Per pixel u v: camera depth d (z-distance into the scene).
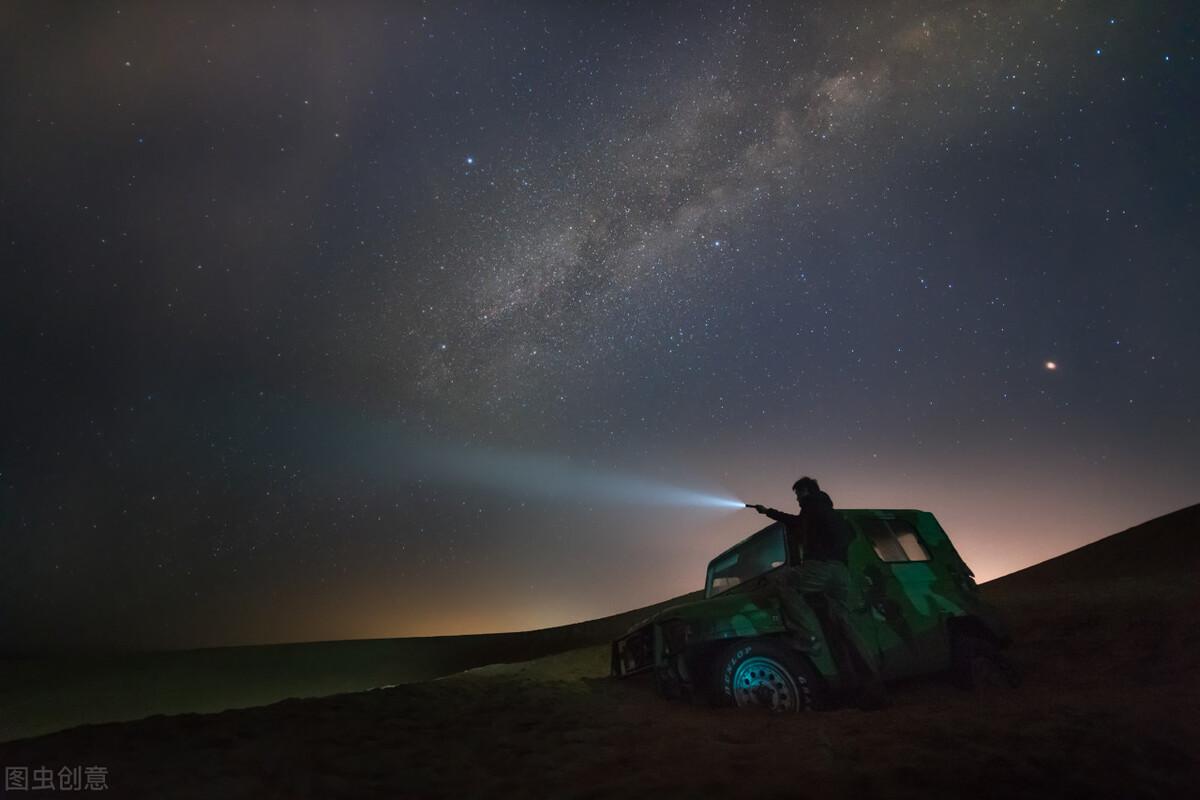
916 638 5.72
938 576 6.23
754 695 5.23
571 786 3.29
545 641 21.61
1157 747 3.43
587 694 6.63
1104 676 6.00
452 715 5.46
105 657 18.22
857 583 5.71
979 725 3.97
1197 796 2.87
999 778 3.01
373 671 16.78
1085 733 3.65
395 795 3.24
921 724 4.14
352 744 4.25
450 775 3.60
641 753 3.87
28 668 16.42
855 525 6.07
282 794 3.17
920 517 6.64
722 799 2.92
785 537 6.34
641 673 6.32
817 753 3.56
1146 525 18.14
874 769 3.21
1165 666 5.89
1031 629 8.17
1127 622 7.36
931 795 2.85
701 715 5.18
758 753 3.69
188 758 3.67
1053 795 2.84
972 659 5.86
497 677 8.48
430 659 18.62
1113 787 2.92
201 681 15.10
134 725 4.45
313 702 5.81
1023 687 5.93
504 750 4.19
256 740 4.18
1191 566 13.30
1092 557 17.55
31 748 3.82
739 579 6.87
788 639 5.25
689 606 5.89
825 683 5.12
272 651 19.52
